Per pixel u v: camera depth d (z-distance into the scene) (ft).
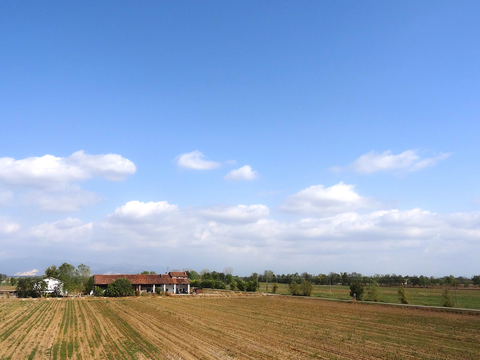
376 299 246.06
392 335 110.01
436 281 501.15
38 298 247.70
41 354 82.33
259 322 136.98
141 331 112.47
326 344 94.89
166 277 353.31
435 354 84.79
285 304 225.15
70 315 153.99
